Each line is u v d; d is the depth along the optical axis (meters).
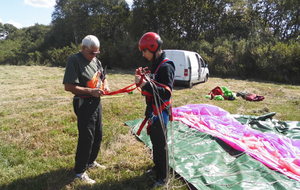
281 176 3.45
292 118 6.66
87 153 3.29
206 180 3.32
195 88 11.61
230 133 4.93
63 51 28.84
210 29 24.55
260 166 3.63
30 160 3.94
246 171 3.53
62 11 40.31
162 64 2.90
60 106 7.51
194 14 24.45
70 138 4.87
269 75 16.34
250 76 17.58
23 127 5.45
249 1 24.23
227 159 4.00
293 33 23.64
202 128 5.07
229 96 9.16
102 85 3.45
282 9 23.20
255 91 11.23
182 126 5.29
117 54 23.92
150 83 2.84
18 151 4.23
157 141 3.11
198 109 6.18
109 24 34.62
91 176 3.54
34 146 4.49
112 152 4.31
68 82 3.00
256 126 5.61
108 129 5.29
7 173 3.51
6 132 5.12
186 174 3.49
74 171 3.52
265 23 24.30
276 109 7.68
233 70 17.69
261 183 3.26
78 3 35.75
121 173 3.65
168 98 3.00
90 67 3.22
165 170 3.25
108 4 33.97
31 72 18.56
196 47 20.50
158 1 24.34
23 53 41.84
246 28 22.80
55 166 3.78
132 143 4.68
